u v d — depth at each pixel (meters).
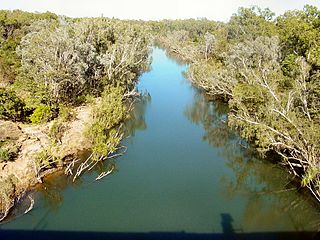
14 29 54.03
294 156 19.14
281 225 16.16
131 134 28.14
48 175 19.06
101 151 20.94
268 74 26.84
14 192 17.02
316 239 14.90
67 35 30.45
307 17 33.19
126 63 35.94
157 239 14.70
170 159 23.42
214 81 34.94
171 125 30.80
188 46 68.38
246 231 15.55
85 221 15.88
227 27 61.84
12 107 23.86
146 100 38.69
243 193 19.33
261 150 19.91
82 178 19.88
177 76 52.53
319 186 15.98
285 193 19.14
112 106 28.34
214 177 21.08
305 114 20.70
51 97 27.56
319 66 23.39
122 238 14.65
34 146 21.03
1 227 14.98
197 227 15.73
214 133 29.06
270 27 47.97
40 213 16.28
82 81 30.36
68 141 23.09
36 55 28.70
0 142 20.11
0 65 34.00
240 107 24.22
